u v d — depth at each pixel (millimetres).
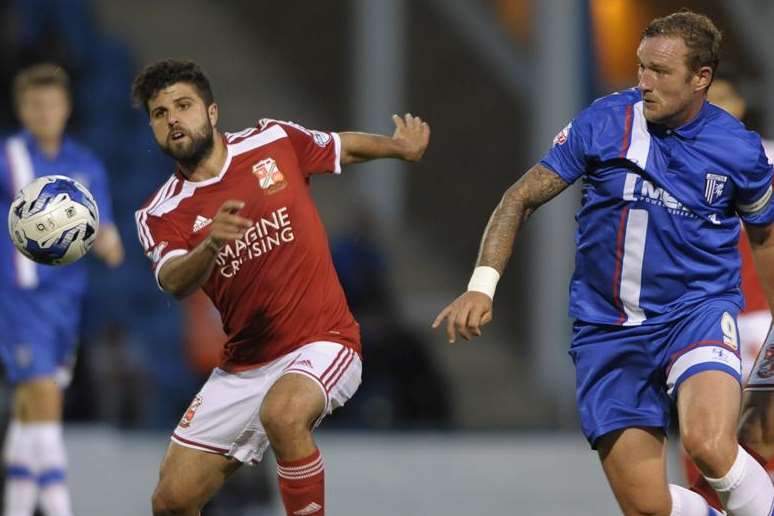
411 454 41281
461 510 33156
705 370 17172
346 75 58906
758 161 17312
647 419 17875
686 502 18031
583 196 18156
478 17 55406
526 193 17906
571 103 46375
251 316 18875
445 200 55438
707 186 17281
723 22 47656
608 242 17750
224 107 57469
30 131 28125
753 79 47500
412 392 43750
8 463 27859
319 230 19078
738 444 17594
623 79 45594
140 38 58594
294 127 19375
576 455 42156
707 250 17562
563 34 46344
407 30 56062
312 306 18891
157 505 19516
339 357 18766
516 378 50625
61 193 19609
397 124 20656
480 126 55812
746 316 22578
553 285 48125
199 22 59969
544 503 34062
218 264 18656
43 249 19438
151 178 51656
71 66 51219
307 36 59500
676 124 17328
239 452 19391
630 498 17891
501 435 45656
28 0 52969
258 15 60281
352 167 56312
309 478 18094
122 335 39406
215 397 19297
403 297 52750
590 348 18188
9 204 27969
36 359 27859
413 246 54500
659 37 16938
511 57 54375
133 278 48562
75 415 38688
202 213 18500
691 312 17625
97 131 51531
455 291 53375
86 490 34188
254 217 18562
